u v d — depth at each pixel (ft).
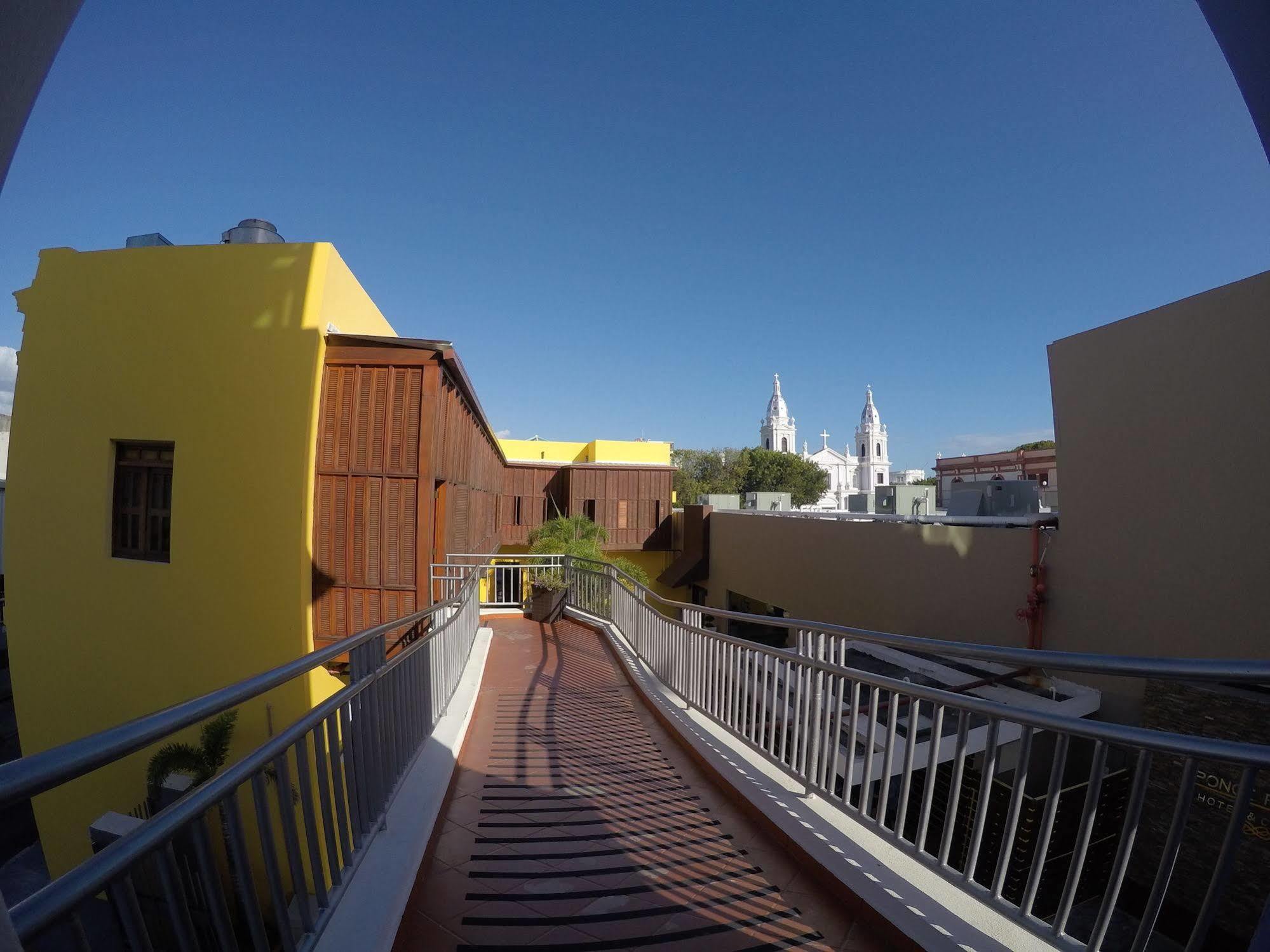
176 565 25.62
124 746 3.81
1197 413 20.63
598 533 58.29
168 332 26.27
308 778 6.97
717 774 12.98
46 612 26.55
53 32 3.17
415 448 26.63
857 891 8.36
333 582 26.30
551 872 9.62
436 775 11.71
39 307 27.20
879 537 35.99
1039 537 26.13
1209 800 17.48
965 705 7.76
